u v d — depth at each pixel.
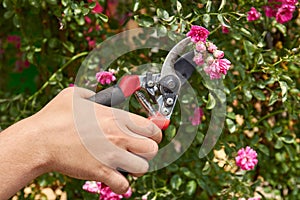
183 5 1.99
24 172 0.95
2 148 0.95
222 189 2.14
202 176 2.09
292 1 1.96
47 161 0.95
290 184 2.33
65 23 2.05
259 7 2.08
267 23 2.10
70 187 2.22
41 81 2.45
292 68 2.17
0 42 2.71
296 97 2.04
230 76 2.00
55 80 2.13
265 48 2.23
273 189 2.30
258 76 2.22
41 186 2.20
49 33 2.22
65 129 0.95
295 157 2.26
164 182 2.12
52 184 2.28
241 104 2.20
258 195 2.34
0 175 0.94
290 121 2.41
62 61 2.24
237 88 2.09
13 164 0.94
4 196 0.94
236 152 2.07
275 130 2.16
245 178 2.10
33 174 0.96
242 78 2.03
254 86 2.18
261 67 2.02
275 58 2.20
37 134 0.95
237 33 1.97
